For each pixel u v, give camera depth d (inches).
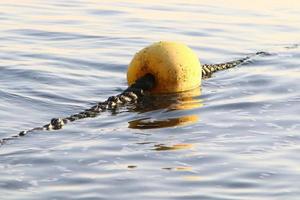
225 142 995.3
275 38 1715.1
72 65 1428.4
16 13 1947.6
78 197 823.7
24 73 1352.1
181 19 1915.6
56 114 1148.5
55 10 1999.3
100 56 1507.1
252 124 1071.6
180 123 1083.9
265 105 1165.7
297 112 1125.7
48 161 930.1
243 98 1210.0
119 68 1423.5
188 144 988.6
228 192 834.8
